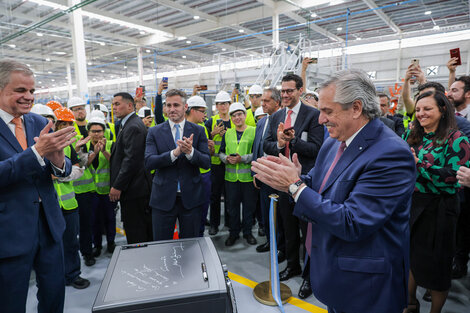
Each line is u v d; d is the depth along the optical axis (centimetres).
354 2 862
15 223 124
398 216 91
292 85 206
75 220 211
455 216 159
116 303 87
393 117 361
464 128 187
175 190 191
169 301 90
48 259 140
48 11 894
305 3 827
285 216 220
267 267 243
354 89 86
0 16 877
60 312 150
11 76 117
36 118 144
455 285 214
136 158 218
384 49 1271
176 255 117
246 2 902
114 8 941
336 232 83
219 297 94
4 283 125
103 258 265
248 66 1268
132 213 230
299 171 115
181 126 198
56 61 1675
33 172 119
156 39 1241
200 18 987
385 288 88
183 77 1905
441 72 1223
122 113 227
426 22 1103
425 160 165
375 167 84
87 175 243
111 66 1778
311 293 200
